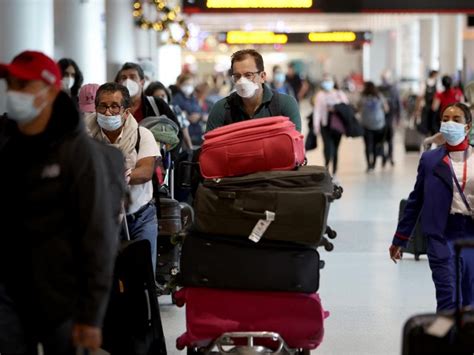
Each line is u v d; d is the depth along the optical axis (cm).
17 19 1555
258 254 742
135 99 1146
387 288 1245
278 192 732
